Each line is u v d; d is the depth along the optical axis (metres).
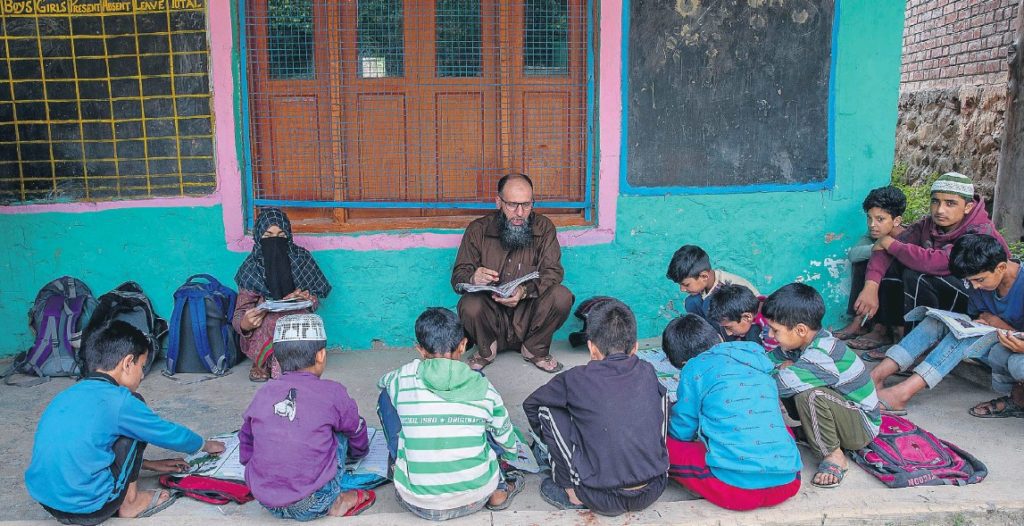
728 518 2.94
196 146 4.55
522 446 3.49
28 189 4.57
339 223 4.75
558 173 4.81
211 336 4.48
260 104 4.61
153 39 4.45
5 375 4.43
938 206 4.36
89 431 2.74
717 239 4.91
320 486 2.82
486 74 4.65
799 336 3.24
